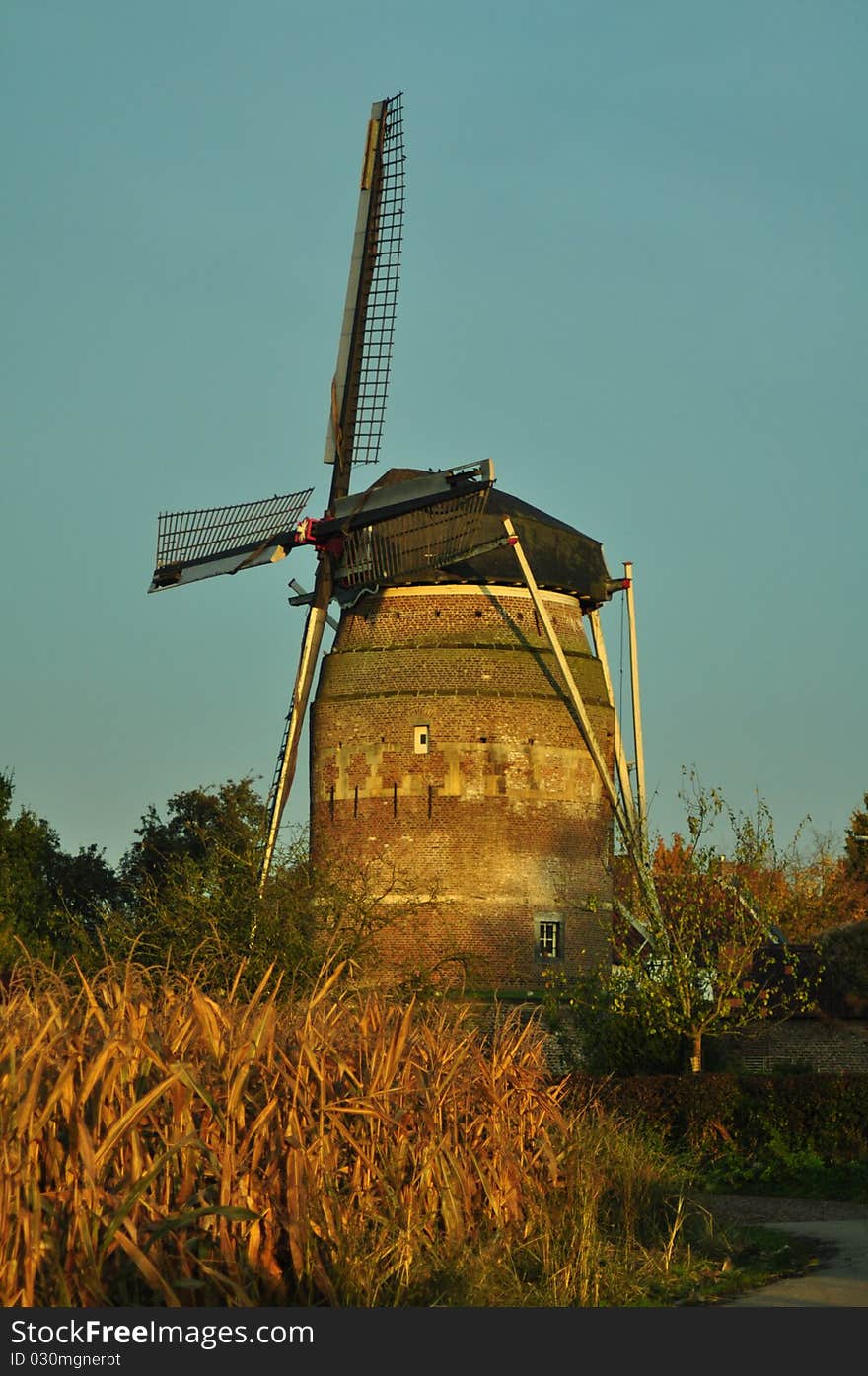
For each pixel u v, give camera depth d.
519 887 77.50
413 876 77.38
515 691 78.94
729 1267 30.39
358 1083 26.08
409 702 78.75
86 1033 23.52
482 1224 28.44
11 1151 20.73
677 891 69.75
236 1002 27.58
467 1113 29.45
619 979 68.19
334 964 55.72
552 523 81.25
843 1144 53.31
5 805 110.94
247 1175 23.33
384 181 83.25
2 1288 20.38
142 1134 23.28
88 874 117.81
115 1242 21.20
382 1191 26.03
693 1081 55.66
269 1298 23.23
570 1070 66.25
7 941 86.06
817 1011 69.00
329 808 80.00
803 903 109.19
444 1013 32.59
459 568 79.50
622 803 79.38
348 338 82.94
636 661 81.81
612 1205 34.50
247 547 80.44
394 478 82.75
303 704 79.12
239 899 58.91
